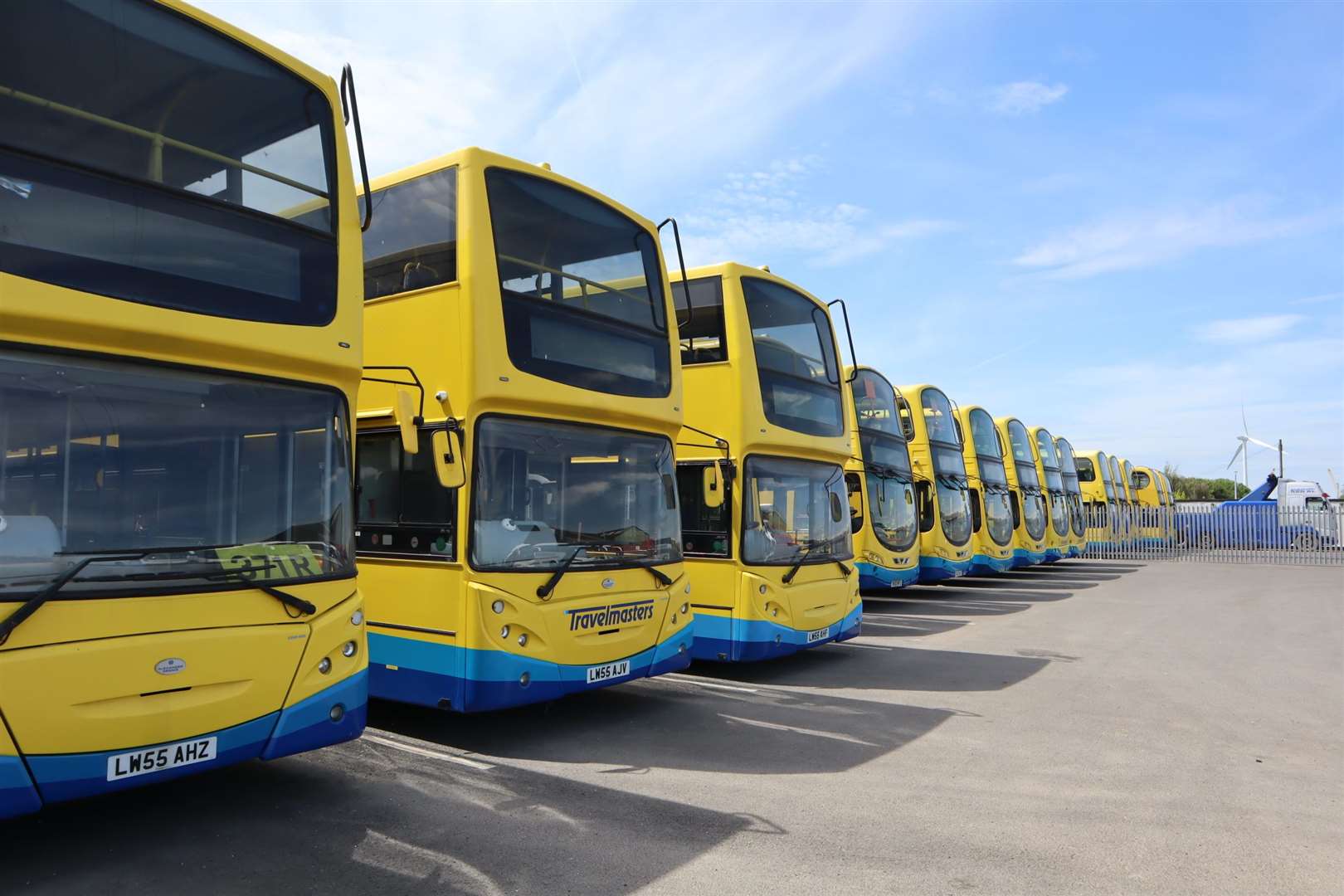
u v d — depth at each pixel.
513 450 7.19
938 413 19.38
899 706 8.88
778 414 10.59
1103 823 5.51
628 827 5.37
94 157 4.61
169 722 4.52
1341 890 4.55
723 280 10.49
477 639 6.75
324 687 5.22
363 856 4.86
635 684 10.05
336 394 5.59
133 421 4.64
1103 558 33.81
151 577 4.55
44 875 4.55
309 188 5.59
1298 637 13.51
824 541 11.14
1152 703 8.98
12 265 4.24
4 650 4.06
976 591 21.48
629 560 7.94
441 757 6.91
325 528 5.40
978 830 5.37
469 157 7.25
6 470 4.18
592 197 8.22
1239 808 5.79
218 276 5.02
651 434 8.49
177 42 5.07
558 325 7.62
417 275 7.44
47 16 4.55
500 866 4.76
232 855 4.84
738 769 6.65
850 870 4.76
